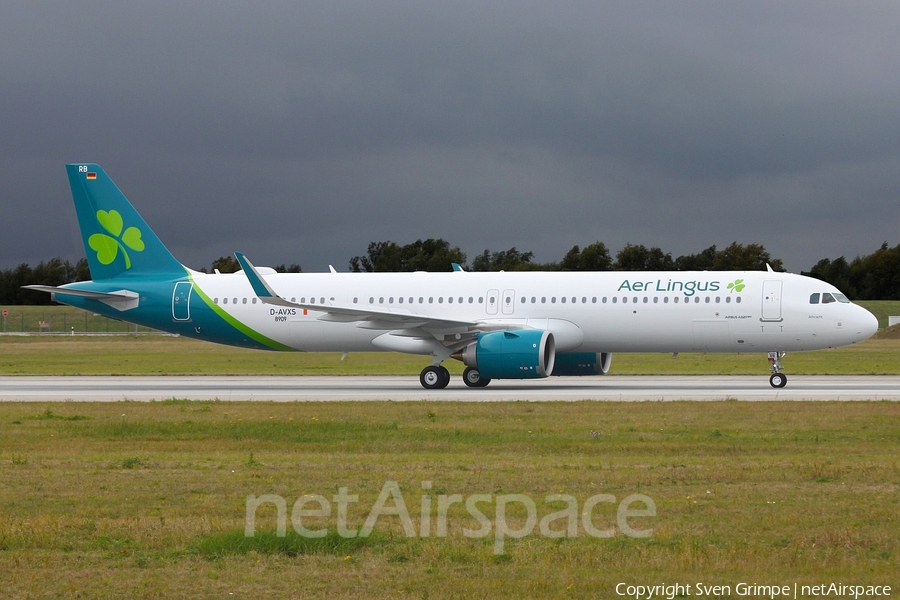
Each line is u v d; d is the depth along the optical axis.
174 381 100.00
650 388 84.31
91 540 28.38
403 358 142.12
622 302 85.12
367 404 67.00
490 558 26.42
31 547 27.72
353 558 26.53
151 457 43.94
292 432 52.28
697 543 27.69
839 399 69.50
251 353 159.00
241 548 27.27
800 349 83.38
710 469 38.75
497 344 81.88
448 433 50.94
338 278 93.38
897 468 38.75
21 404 69.69
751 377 99.88
